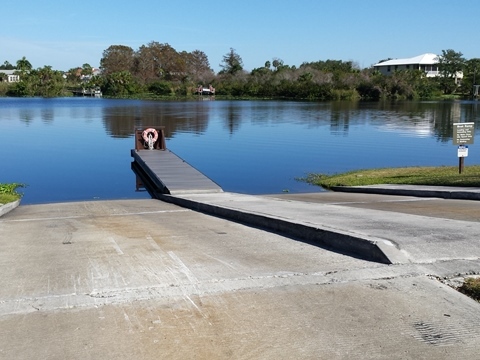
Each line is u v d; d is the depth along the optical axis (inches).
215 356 153.1
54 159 1124.5
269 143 1374.3
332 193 674.8
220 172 951.0
